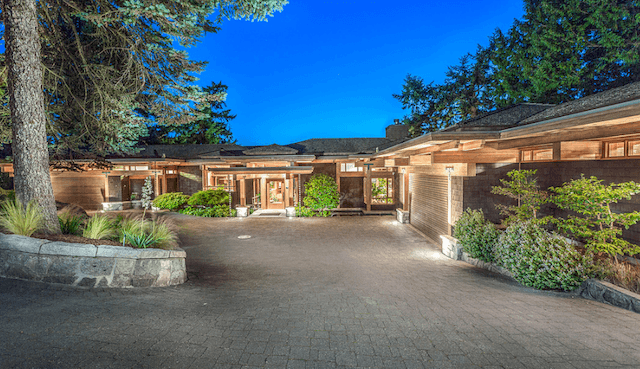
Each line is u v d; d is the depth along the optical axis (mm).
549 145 7430
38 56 5855
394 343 3209
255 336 3320
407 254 9648
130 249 5168
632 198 6098
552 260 5410
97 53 8305
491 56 23672
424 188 13258
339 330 3568
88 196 21125
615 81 17156
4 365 2377
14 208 5535
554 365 2725
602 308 4438
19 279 4707
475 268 7789
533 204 7215
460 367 2703
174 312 3963
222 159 20500
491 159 8773
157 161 19891
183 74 8789
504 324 3768
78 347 2762
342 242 11438
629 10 15258
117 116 8680
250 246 10711
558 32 17750
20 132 5633
